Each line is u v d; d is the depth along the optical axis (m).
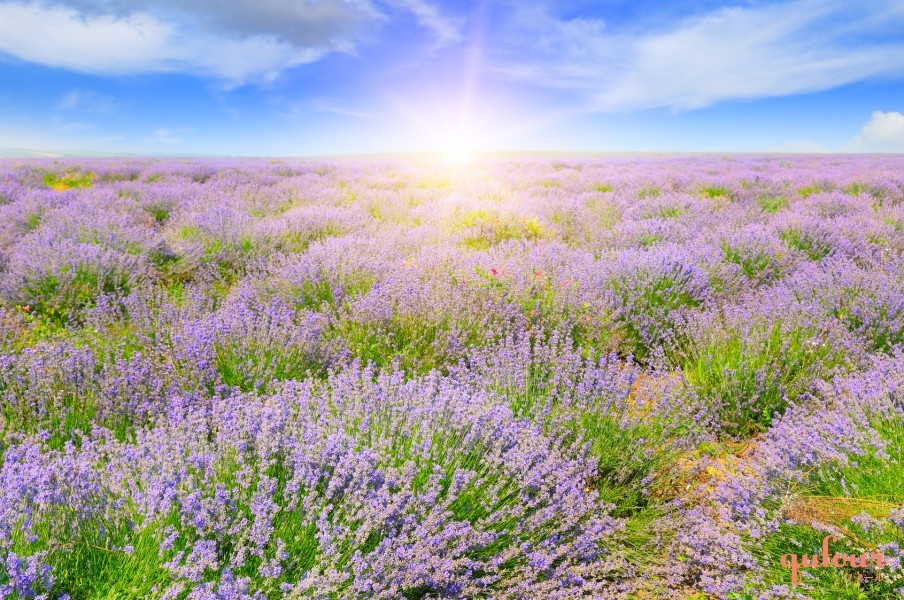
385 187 15.90
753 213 9.45
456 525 2.26
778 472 2.72
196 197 11.23
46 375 3.31
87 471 2.20
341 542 2.08
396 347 4.34
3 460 2.67
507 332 4.55
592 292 5.02
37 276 5.36
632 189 13.68
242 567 2.02
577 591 2.27
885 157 38.00
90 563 1.94
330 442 2.43
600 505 2.65
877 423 2.92
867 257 6.18
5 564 1.81
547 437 3.06
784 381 3.86
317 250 6.25
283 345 3.96
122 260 5.93
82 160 29.00
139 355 3.62
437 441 2.75
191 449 2.55
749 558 2.33
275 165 24.84
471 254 6.39
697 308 5.14
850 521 2.39
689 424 3.37
